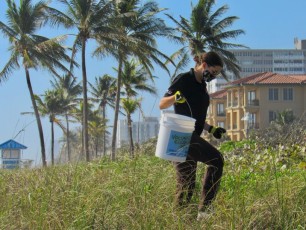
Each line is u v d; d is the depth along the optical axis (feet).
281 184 18.72
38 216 16.65
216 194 17.80
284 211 16.16
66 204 17.42
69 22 131.23
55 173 21.99
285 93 231.30
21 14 134.51
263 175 24.41
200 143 18.44
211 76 18.72
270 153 29.66
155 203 17.17
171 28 147.74
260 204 16.74
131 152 25.09
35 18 135.23
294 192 17.65
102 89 232.94
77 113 213.05
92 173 21.76
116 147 29.73
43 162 26.07
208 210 17.02
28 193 19.86
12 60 136.87
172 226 15.78
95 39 132.36
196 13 166.30
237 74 174.09
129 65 180.24
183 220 16.19
